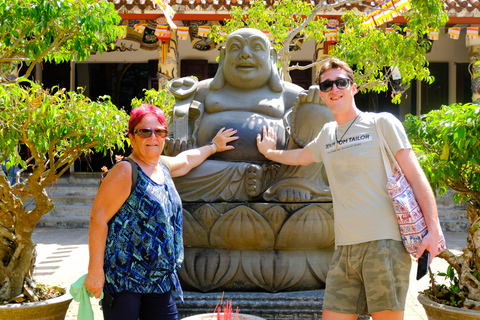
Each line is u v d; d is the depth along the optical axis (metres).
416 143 3.72
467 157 3.14
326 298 2.55
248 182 3.37
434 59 12.21
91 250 2.21
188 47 11.98
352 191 2.43
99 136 3.38
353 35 6.95
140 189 2.27
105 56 12.19
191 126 3.79
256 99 3.68
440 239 2.34
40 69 12.28
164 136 2.39
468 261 3.39
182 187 3.39
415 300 4.48
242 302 3.21
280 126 3.58
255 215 3.27
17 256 3.42
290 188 3.41
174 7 9.15
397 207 2.31
